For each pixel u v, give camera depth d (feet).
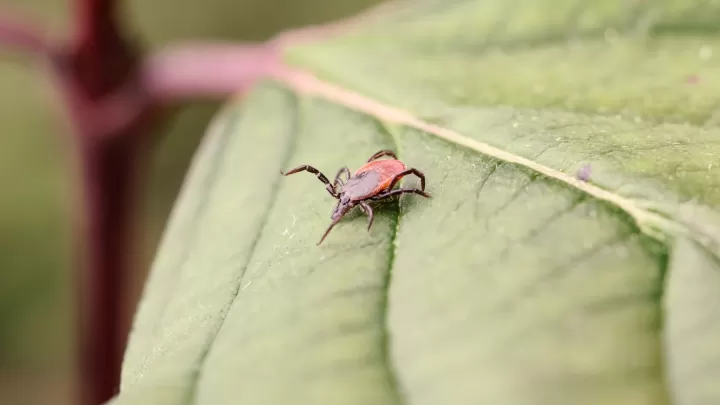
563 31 0.25
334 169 0.22
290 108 0.24
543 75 0.24
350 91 0.24
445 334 0.18
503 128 0.21
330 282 0.19
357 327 0.18
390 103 0.23
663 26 0.24
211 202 0.22
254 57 0.27
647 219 0.19
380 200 0.20
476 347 0.18
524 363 0.18
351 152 0.22
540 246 0.19
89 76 0.28
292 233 0.21
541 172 0.20
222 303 0.20
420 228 0.20
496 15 0.25
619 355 0.17
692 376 0.17
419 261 0.19
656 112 0.22
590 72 0.24
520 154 0.20
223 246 0.21
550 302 0.18
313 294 0.19
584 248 0.19
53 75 0.28
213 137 0.24
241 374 0.18
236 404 0.18
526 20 0.25
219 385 0.18
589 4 0.25
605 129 0.21
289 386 0.18
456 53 0.25
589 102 0.22
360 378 0.18
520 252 0.19
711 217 0.18
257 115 0.24
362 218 0.20
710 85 0.22
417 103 0.23
